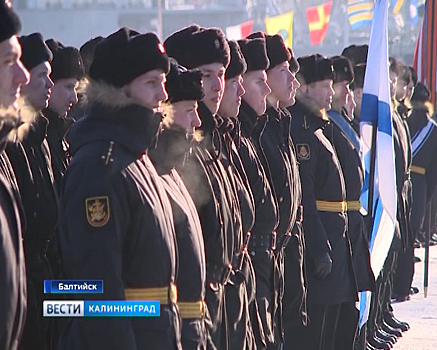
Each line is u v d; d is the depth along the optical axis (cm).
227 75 1392
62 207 997
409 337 2334
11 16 863
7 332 875
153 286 1016
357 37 10425
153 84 1033
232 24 10188
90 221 976
